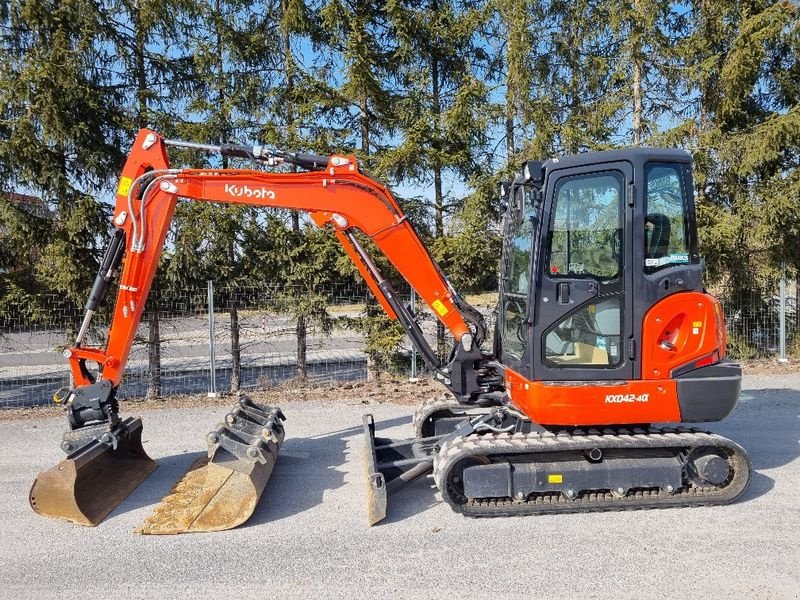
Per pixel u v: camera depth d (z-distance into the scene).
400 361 10.51
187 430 7.50
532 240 4.79
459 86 11.40
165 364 12.51
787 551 4.02
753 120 11.88
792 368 10.43
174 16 9.96
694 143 11.09
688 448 4.77
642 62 11.65
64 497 4.69
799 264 11.27
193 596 3.62
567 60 12.59
